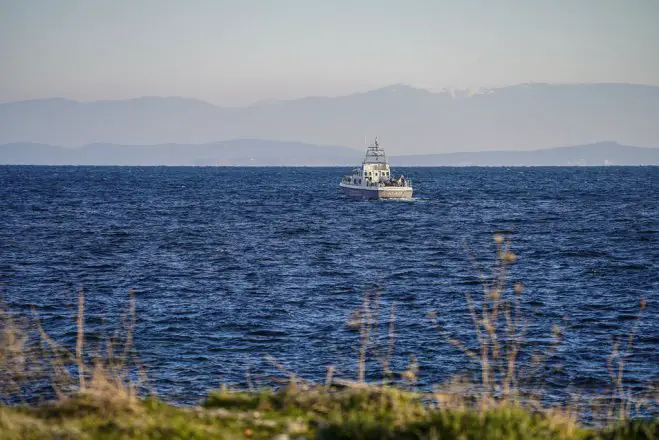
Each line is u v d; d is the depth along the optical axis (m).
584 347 108.69
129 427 36.84
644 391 85.56
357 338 115.00
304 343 112.38
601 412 74.62
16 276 180.12
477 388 79.31
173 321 128.25
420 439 35.53
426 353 103.50
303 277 184.12
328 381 47.38
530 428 37.09
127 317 131.25
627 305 144.62
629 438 38.22
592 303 146.75
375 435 36.19
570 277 182.50
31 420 38.50
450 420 37.47
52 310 137.50
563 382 88.75
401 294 158.88
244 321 128.62
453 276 185.00
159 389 85.81
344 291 163.00
